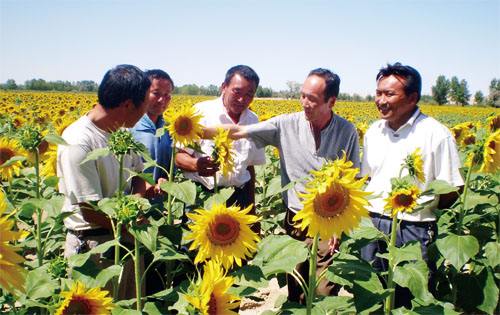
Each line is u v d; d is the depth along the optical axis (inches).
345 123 184.2
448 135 160.4
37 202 126.7
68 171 133.1
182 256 121.6
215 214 113.9
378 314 140.3
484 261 162.4
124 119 138.9
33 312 132.3
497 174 194.4
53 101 1211.9
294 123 185.8
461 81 3629.4
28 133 137.4
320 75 169.8
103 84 135.3
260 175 318.7
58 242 179.5
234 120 202.5
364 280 119.4
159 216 172.4
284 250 121.1
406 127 165.6
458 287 168.2
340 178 110.0
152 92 206.8
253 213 214.5
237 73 188.1
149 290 177.0
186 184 137.9
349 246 135.3
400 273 128.0
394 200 132.9
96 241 144.9
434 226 167.6
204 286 92.7
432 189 138.5
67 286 114.7
